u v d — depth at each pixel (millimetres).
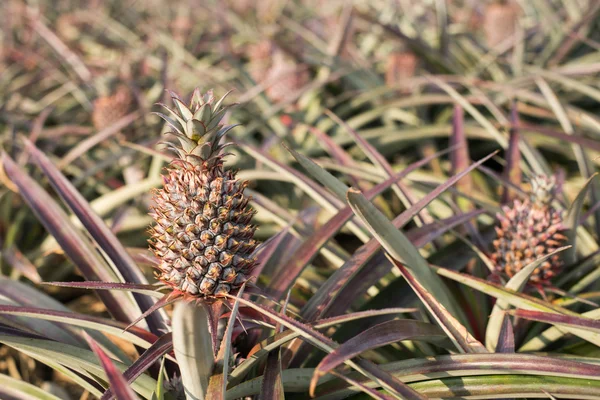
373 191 1094
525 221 1094
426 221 1247
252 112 2248
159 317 1091
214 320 907
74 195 1171
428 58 2260
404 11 3174
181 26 3764
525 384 955
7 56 3076
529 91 1969
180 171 939
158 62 3008
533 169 1523
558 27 2672
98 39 3752
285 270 1084
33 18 3455
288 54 2436
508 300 1031
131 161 1938
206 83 2436
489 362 959
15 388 1089
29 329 1075
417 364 980
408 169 1120
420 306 1151
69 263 1627
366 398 980
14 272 1532
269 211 1358
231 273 931
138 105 2113
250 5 4473
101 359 797
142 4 5027
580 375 919
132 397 786
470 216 1175
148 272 1477
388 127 2062
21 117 2463
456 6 3896
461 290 1168
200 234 918
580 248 1318
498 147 2094
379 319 1111
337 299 1100
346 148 2098
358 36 3568
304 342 1075
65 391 1390
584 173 1378
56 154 2248
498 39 2846
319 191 1275
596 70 1956
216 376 908
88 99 2594
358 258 1070
